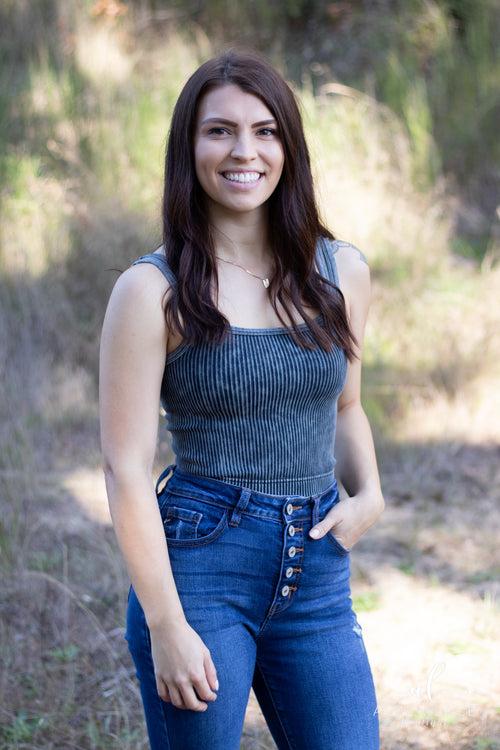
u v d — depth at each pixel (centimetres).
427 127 906
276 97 187
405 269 768
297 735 191
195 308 177
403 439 578
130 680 337
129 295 177
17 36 999
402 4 1066
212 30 1079
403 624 382
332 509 194
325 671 188
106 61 979
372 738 190
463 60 988
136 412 177
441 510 496
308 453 188
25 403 609
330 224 790
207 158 184
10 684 333
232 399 179
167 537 182
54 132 884
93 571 416
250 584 182
